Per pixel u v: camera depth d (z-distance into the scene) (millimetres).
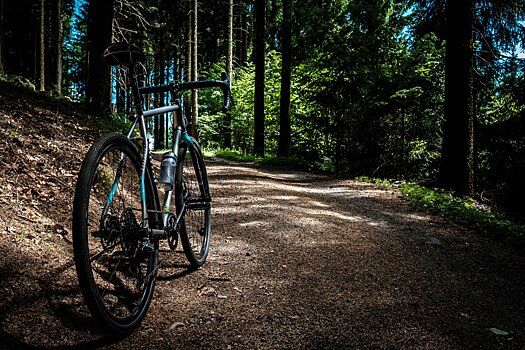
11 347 1771
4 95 6914
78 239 1811
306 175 10547
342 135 11781
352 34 11000
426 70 10672
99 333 2059
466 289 3318
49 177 3871
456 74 8648
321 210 5797
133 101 2475
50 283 2322
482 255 4430
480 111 11516
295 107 14727
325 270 3406
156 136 27625
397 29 11250
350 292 2982
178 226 2855
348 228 4934
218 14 26359
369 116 11031
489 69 10320
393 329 2459
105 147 2080
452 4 8664
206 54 29688
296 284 3053
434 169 11242
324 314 2590
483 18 10734
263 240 4125
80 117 7594
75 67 27656
